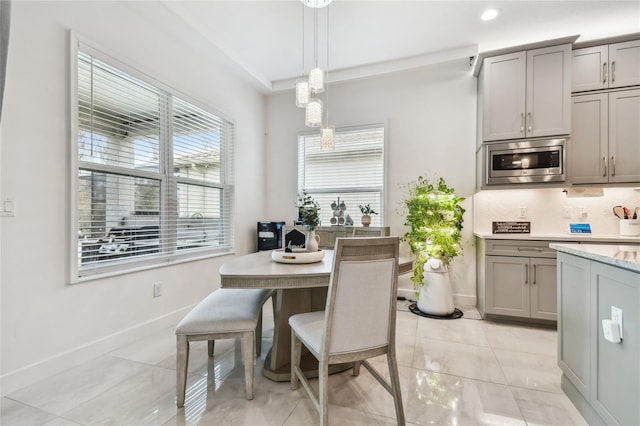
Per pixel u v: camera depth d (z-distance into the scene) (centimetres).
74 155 201
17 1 174
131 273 242
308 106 237
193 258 306
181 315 289
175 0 246
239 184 382
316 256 196
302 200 249
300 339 161
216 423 146
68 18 199
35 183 183
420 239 311
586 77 279
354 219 398
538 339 247
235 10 261
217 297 198
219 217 355
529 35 298
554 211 315
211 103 330
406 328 272
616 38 269
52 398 165
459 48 324
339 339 135
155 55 263
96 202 220
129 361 208
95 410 155
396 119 372
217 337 163
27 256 179
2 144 169
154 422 146
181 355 158
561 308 171
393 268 145
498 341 243
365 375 192
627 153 270
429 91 357
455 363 207
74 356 200
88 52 210
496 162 298
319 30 291
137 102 250
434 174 355
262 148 430
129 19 240
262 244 401
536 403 162
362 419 150
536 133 286
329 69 375
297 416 152
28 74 179
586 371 145
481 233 319
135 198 250
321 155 416
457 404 162
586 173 280
